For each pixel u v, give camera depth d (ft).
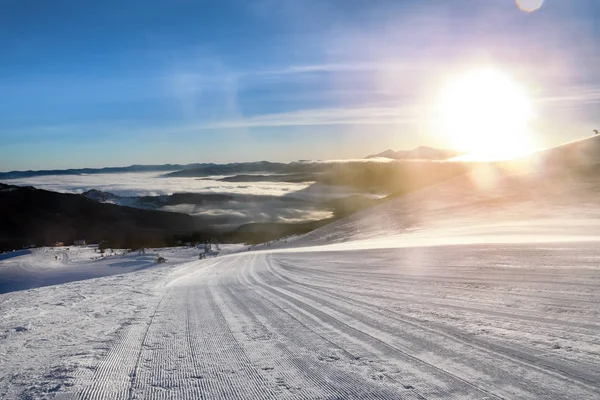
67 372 19.30
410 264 56.49
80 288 58.54
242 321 28.99
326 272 59.67
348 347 20.86
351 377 16.78
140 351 22.44
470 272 42.39
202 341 23.97
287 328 25.94
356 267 61.77
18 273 272.31
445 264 51.55
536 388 14.47
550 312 24.18
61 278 241.14
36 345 25.40
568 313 23.57
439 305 29.09
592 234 76.89
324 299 35.91
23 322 33.55
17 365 21.22
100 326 29.94
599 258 40.29
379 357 18.97
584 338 19.16
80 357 21.77
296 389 15.93
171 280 68.08
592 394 13.74
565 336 19.67
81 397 16.16
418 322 24.75
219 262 116.78
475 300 29.55
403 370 17.10
